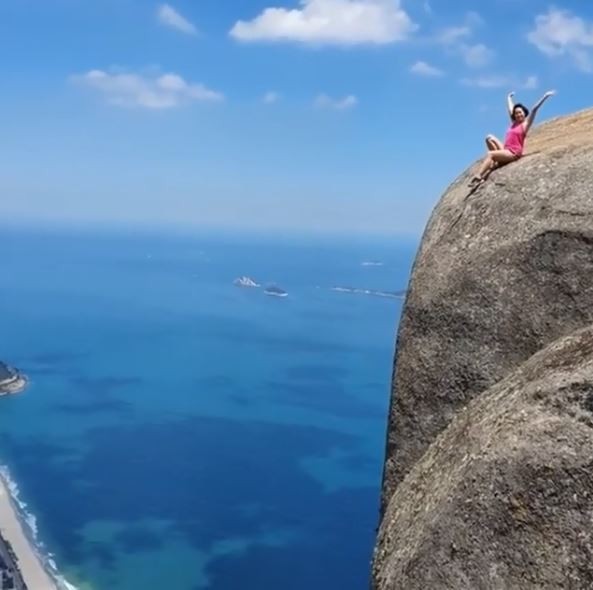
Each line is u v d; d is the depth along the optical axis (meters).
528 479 7.07
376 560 9.08
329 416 153.50
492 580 7.13
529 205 10.14
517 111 11.06
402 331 11.17
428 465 8.95
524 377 8.01
